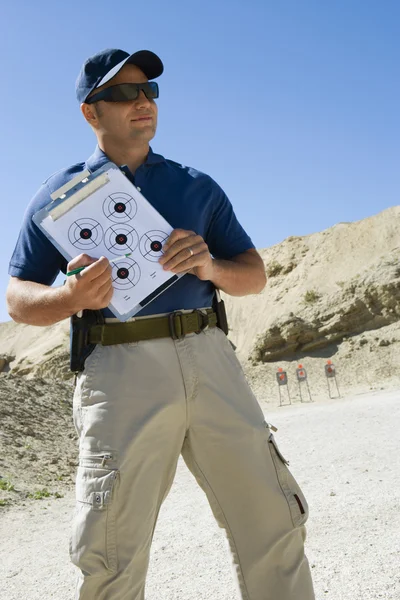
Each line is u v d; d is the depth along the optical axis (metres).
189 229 2.61
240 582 2.46
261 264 2.85
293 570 2.41
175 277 2.32
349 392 30.88
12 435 10.82
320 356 38.06
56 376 47.94
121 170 2.48
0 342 72.50
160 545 5.11
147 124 2.56
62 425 12.66
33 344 67.62
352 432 11.99
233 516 2.46
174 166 2.72
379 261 42.97
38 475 8.69
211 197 2.72
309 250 57.66
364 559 4.07
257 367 39.31
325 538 4.74
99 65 2.53
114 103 2.52
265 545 2.41
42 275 2.53
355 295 40.22
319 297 48.69
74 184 2.37
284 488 2.44
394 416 14.09
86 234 2.32
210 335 2.51
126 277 2.29
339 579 3.76
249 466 2.41
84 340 2.40
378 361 34.94
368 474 7.29
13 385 14.76
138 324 2.36
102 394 2.33
